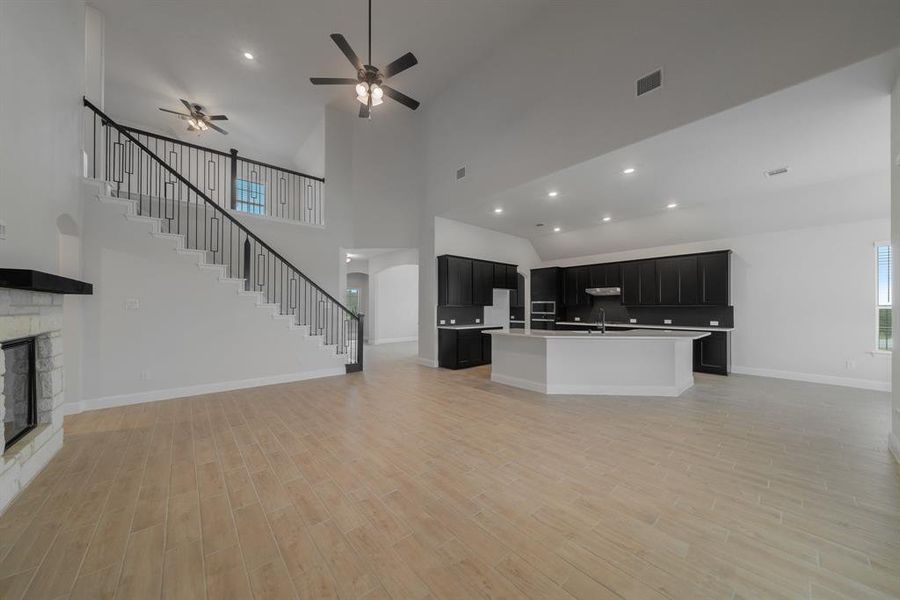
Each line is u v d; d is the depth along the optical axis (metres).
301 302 6.48
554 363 4.77
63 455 2.77
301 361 5.61
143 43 5.11
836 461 2.66
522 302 9.66
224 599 1.42
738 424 3.50
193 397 4.53
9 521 1.92
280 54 5.31
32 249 2.61
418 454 2.81
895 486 2.29
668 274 6.75
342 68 5.63
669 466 2.60
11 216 2.33
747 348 6.04
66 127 3.38
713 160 3.97
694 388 4.98
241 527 1.89
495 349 5.54
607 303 7.91
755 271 5.98
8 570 1.56
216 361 4.82
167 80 6.01
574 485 2.33
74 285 2.78
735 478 2.41
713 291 6.20
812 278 5.45
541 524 1.91
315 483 2.36
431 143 6.60
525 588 1.48
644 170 4.26
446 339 6.65
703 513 2.01
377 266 10.30
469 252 7.27
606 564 1.61
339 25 4.70
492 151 5.24
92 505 2.09
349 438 3.15
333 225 6.89
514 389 4.97
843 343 5.18
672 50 3.28
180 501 2.13
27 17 2.57
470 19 4.57
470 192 5.69
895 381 2.70
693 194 5.18
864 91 2.70
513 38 4.85
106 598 1.42
